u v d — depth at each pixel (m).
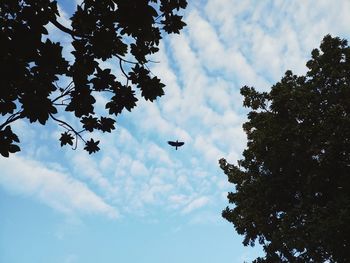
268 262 17.59
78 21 6.85
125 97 7.37
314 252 15.62
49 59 6.26
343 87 17.36
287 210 18.53
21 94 6.41
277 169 18.30
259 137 18.23
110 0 6.85
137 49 7.48
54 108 6.63
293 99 17.80
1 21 6.08
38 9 6.31
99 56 7.10
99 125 7.66
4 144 6.38
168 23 7.74
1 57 6.04
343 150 15.95
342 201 14.98
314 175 16.42
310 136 16.88
